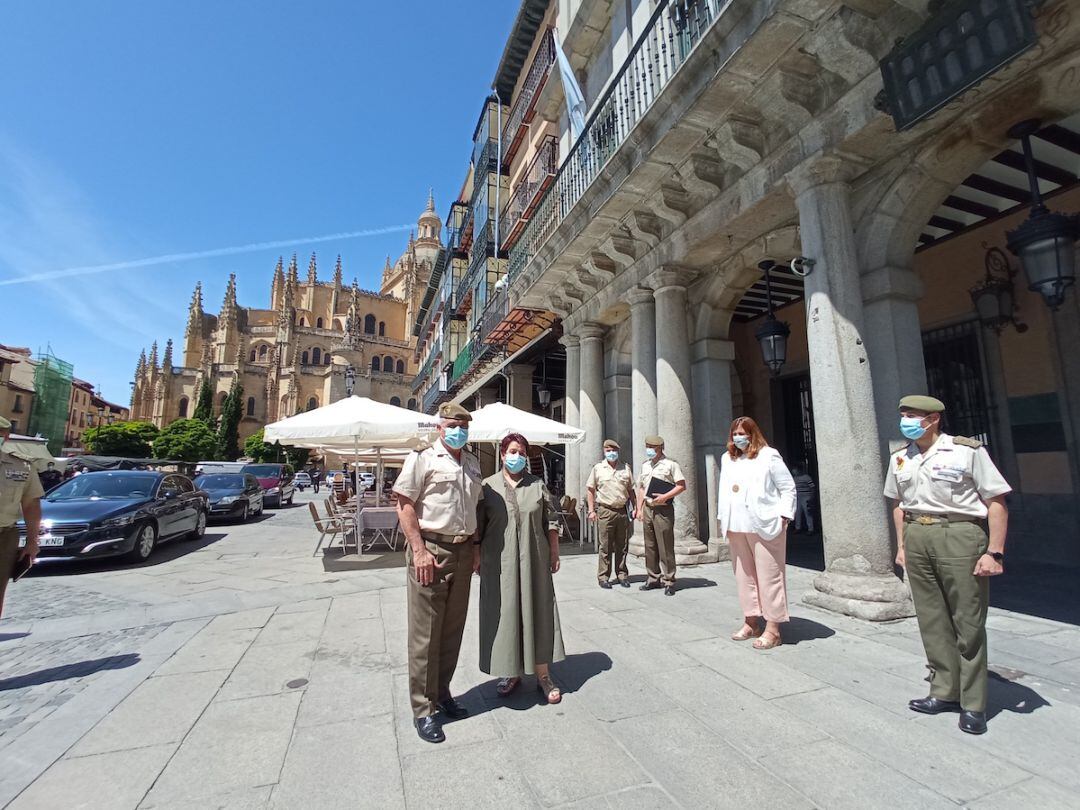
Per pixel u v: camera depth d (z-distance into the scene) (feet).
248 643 14.10
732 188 20.21
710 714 9.42
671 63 20.40
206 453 162.81
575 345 35.68
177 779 7.74
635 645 13.12
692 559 22.98
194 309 248.52
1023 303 22.62
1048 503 21.59
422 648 9.08
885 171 16.25
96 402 240.12
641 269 26.89
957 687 9.14
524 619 10.14
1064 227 13.57
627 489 20.27
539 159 44.16
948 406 25.40
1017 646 12.34
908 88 13.10
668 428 24.32
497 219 53.62
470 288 63.52
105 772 7.95
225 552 32.30
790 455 34.91
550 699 10.02
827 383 15.80
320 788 7.45
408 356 236.22
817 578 15.98
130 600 19.79
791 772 7.59
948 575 9.04
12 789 7.54
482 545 10.66
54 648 13.98
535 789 7.30
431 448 10.12
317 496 114.11
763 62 15.80
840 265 16.07
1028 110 13.39
